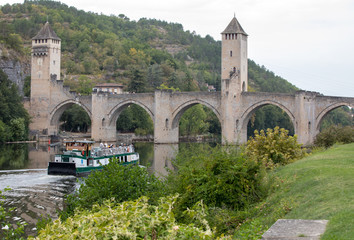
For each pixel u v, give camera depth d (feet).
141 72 612.29
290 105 374.43
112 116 451.53
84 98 453.99
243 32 413.18
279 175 107.65
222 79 404.57
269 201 88.58
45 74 464.24
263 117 554.46
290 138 145.59
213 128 560.61
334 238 52.21
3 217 94.58
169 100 428.15
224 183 90.48
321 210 69.10
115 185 102.47
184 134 526.16
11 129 420.36
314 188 84.89
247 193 91.86
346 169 96.43
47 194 171.73
